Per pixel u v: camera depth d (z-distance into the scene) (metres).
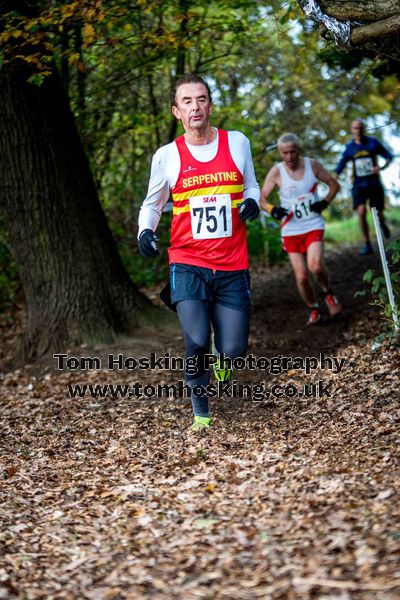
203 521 4.39
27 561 4.07
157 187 6.18
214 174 6.01
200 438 6.29
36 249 10.31
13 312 14.16
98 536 4.36
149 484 5.19
